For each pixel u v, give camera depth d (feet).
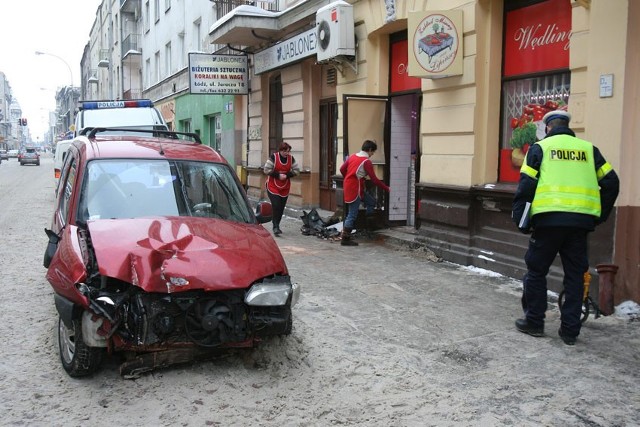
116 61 135.13
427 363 15.53
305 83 44.27
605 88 18.92
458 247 26.55
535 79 23.84
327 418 12.66
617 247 19.02
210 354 14.88
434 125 27.96
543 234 16.53
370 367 15.24
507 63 25.22
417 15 25.64
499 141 25.72
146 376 14.28
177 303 13.48
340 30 33.63
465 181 25.94
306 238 34.37
